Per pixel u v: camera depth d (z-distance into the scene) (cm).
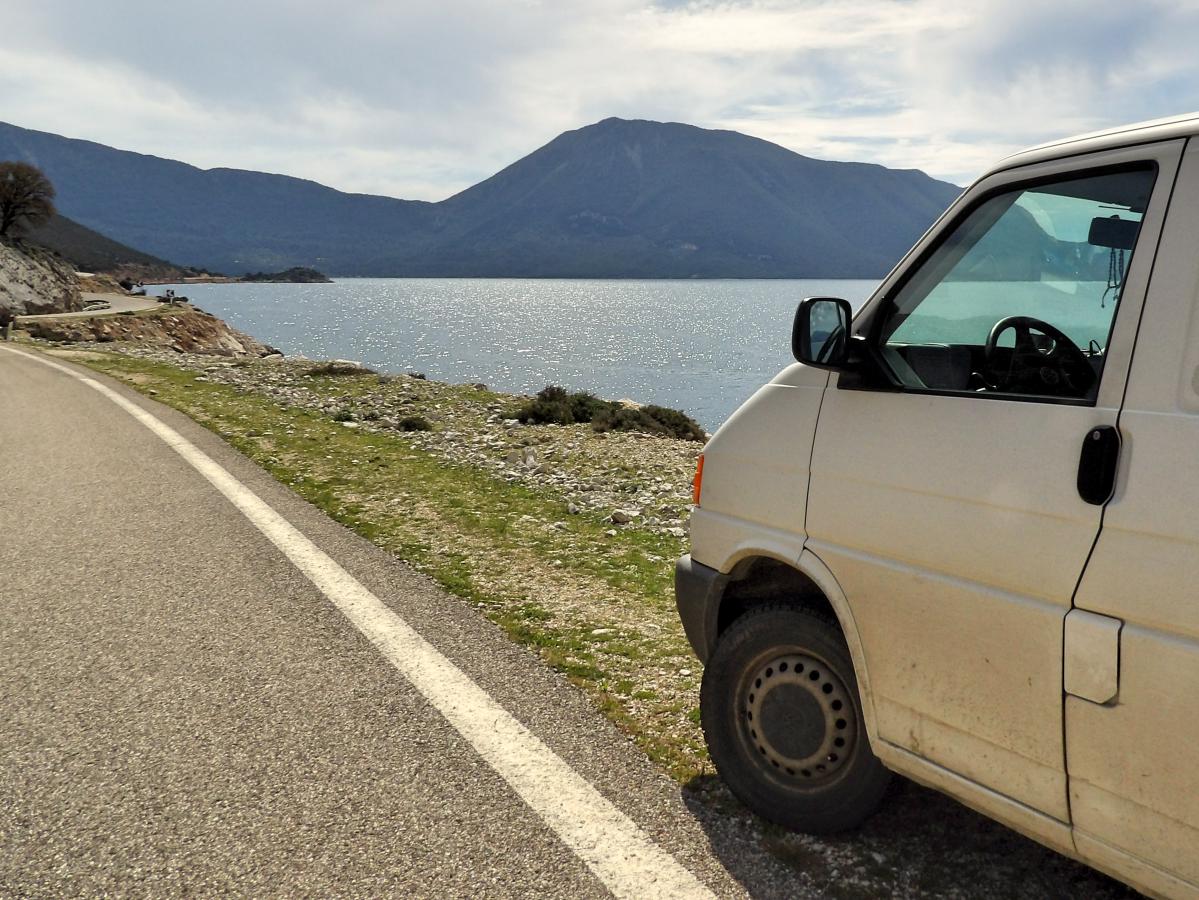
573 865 288
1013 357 260
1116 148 231
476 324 17750
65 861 291
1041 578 227
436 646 480
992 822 315
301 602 549
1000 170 263
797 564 298
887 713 275
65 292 8088
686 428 1914
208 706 405
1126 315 218
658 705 415
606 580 638
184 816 317
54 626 509
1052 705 227
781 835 307
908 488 262
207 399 1742
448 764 354
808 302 280
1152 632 205
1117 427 215
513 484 1030
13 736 378
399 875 283
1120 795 215
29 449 1127
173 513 784
